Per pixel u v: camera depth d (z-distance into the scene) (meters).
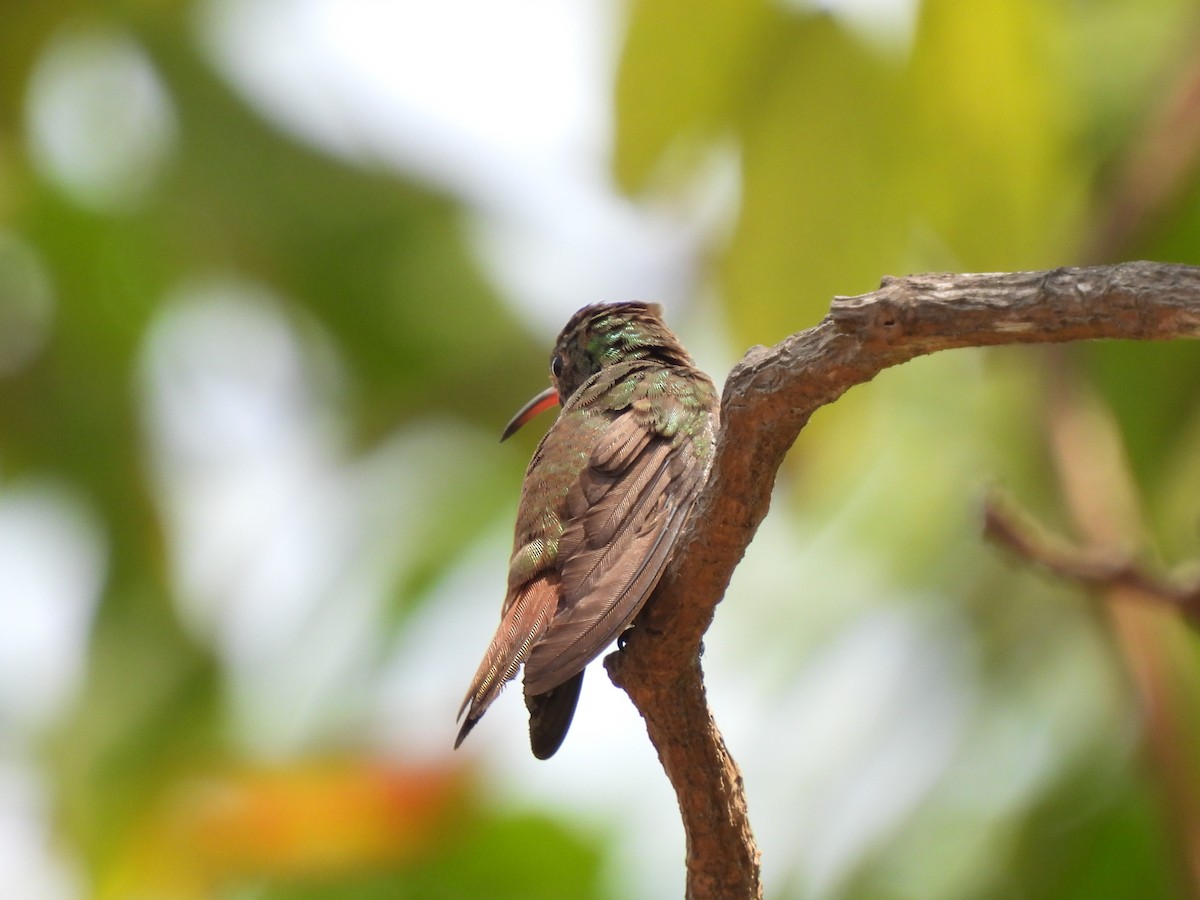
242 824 11.11
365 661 11.83
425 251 13.35
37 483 13.98
